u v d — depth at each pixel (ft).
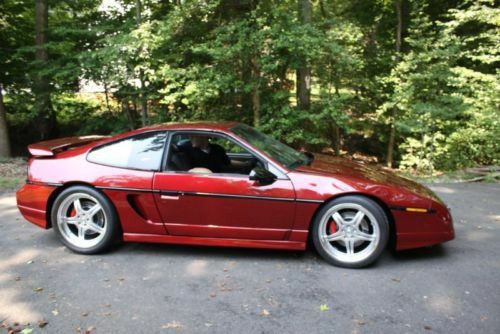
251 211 11.85
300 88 32.50
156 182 12.24
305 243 11.89
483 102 30.66
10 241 14.02
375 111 37.17
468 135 30.32
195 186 12.01
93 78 32.07
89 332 8.61
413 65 30.94
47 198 12.99
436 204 11.58
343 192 11.39
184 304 9.73
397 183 12.10
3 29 39.68
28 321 9.06
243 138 12.60
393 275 11.16
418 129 30.19
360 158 42.01
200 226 12.26
